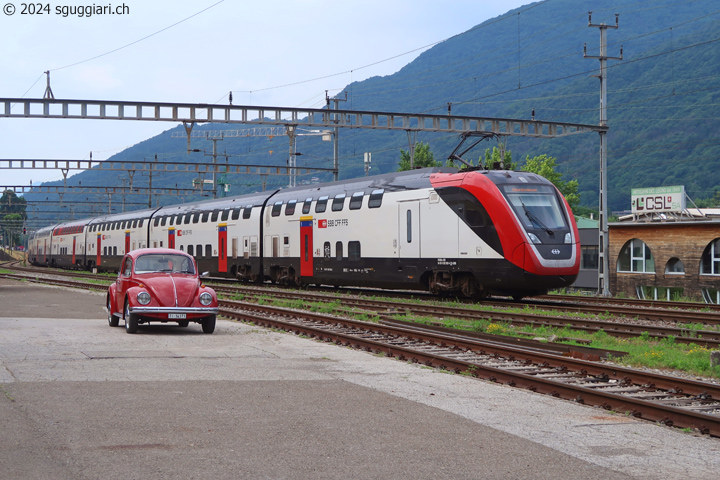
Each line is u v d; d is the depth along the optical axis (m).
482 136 30.08
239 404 8.09
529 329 16.56
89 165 57.28
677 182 187.25
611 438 6.95
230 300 25.55
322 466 5.81
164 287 15.10
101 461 5.83
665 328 16.17
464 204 23.72
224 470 5.66
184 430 6.87
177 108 32.59
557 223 22.77
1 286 34.22
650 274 40.19
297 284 34.25
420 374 10.50
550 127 34.72
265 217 35.72
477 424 7.35
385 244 27.12
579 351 12.81
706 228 37.16
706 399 8.91
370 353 12.73
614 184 198.88
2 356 11.44
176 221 45.22
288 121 32.75
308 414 7.64
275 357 12.02
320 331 15.01
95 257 59.19
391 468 5.79
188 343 13.69
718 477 5.77
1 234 139.12
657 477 5.71
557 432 7.12
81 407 7.77
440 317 19.75
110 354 11.91
